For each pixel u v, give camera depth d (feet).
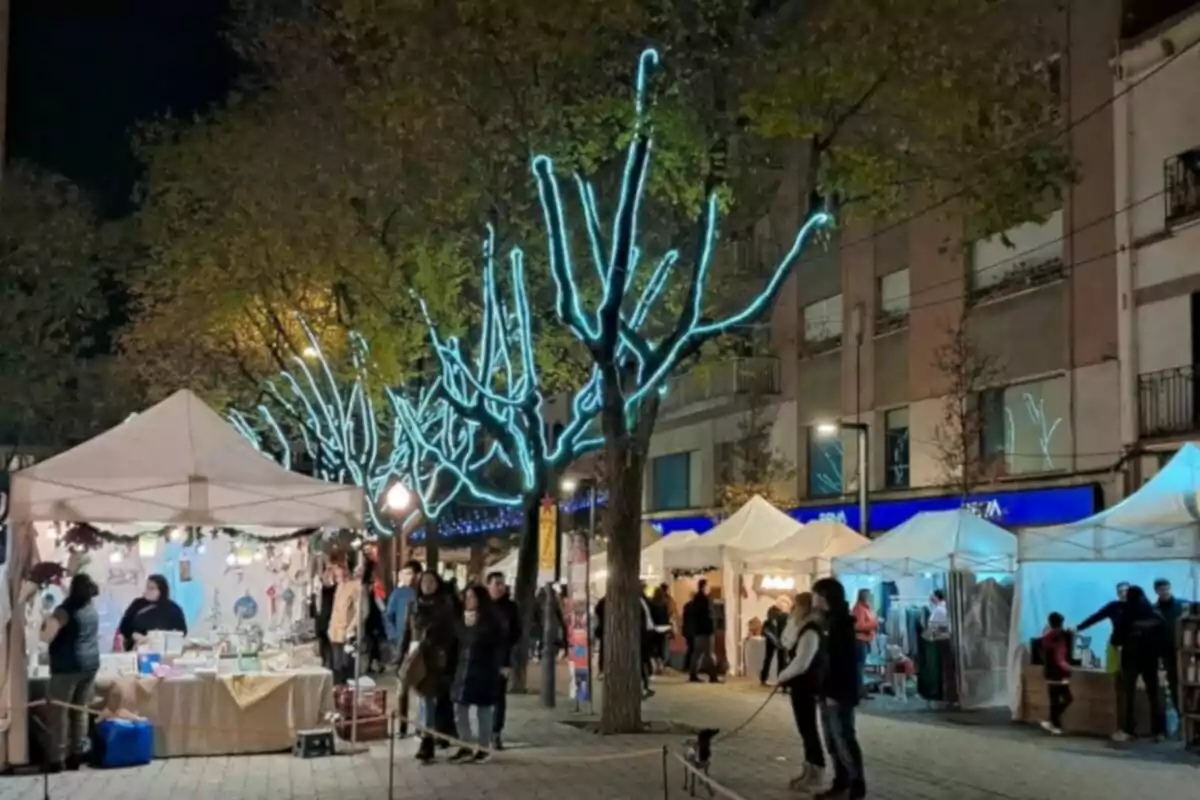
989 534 70.85
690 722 61.77
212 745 49.03
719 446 131.23
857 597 80.74
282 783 42.80
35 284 129.59
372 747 51.39
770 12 59.16
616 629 56.29
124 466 45.62
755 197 58.65
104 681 48.03
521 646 77.41
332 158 69.97
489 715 47.80
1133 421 77.30
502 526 146.00
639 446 56.18
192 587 68.95
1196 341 74.02
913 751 52.19
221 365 111.55
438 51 49.21
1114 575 66.28
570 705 69.82
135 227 107.04
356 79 70.54
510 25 47.75
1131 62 78.18
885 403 103.30
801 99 48.80
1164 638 54.70
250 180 77.51
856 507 103.96
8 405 135.74
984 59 48.49
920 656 72.33
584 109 49.44
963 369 87.92
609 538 56.13
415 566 63.93
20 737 44.73
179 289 89.56
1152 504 57.26
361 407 106.63
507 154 52.54
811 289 115.14
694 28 50.49
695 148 48.98
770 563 84.43
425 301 63.57
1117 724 55.83
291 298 86.48
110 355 140.67
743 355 119.03
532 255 65.41
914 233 99.66
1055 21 83.66
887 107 50.83
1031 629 64.49
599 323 53.67
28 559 45.65
